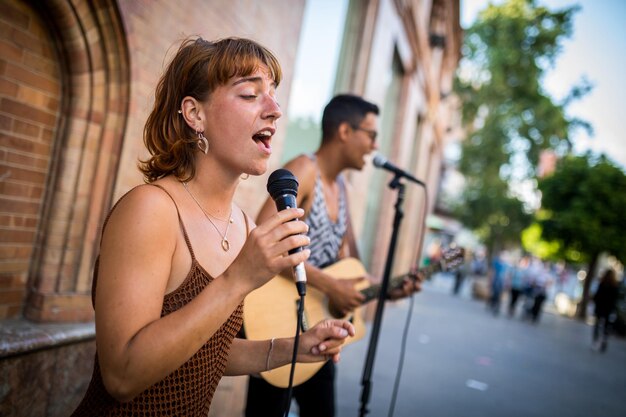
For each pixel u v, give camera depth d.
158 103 1.18
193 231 1.11
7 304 2.20
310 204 2.32
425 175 13.81
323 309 2.47
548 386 6.40
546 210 18.06
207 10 2.88
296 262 0.98
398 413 4.19
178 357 0.92
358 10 5.59
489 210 19.34
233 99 1.10
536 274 15.39
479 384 5.79
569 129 18.92
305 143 4.95
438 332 9.22
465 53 18.84
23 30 2.07
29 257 2.27
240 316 1.24
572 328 15.19
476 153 19.06
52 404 2.23
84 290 2.43
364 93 5.64
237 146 1.11
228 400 3.33
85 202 2.38
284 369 2.12
